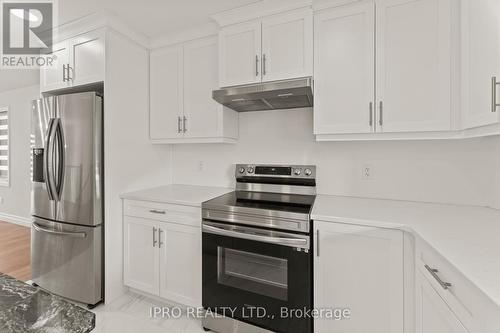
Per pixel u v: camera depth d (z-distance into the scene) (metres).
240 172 2.34
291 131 2.20
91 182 1.98
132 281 2.14
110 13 1.97
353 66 1.64
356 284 1.38
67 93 2.44
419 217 1.37
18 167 3.97
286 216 1.51
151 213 2.03
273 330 1.58
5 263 2.73
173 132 2.34
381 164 1.90
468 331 0.76
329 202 1.78
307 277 1.47
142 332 0.68
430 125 1.46
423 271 1.11
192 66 2.24
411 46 1.50
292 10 1.77
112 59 2.07
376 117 1.59
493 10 1.06
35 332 0.59
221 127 2.14
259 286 1.62
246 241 1.61
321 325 1.47
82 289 2.03
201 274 1.84
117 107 2.12
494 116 1.06
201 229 1.82
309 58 1.73
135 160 2.31
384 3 1.56
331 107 1.70
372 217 1.37
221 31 2.00
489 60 1.09
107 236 2.05
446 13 1.41
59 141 2.06
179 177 2.72
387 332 1.32
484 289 0.66
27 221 3.92
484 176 1.61
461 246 0.95
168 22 2.11
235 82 1.95
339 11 1.67
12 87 3.85
